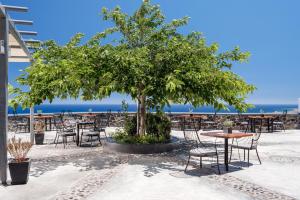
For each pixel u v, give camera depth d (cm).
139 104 1101
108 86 829
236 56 1096
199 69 892
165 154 945
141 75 877
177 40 1033
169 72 904
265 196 528
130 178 652
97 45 954
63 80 777
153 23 1077
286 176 667
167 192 552
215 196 528
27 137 1352
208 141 1235
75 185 602
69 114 1820
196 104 1000
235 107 1084
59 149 1046
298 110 1809
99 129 1242
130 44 1071
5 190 568
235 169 734
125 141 1024
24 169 606
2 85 609
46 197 528
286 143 1176
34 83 830
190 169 736
